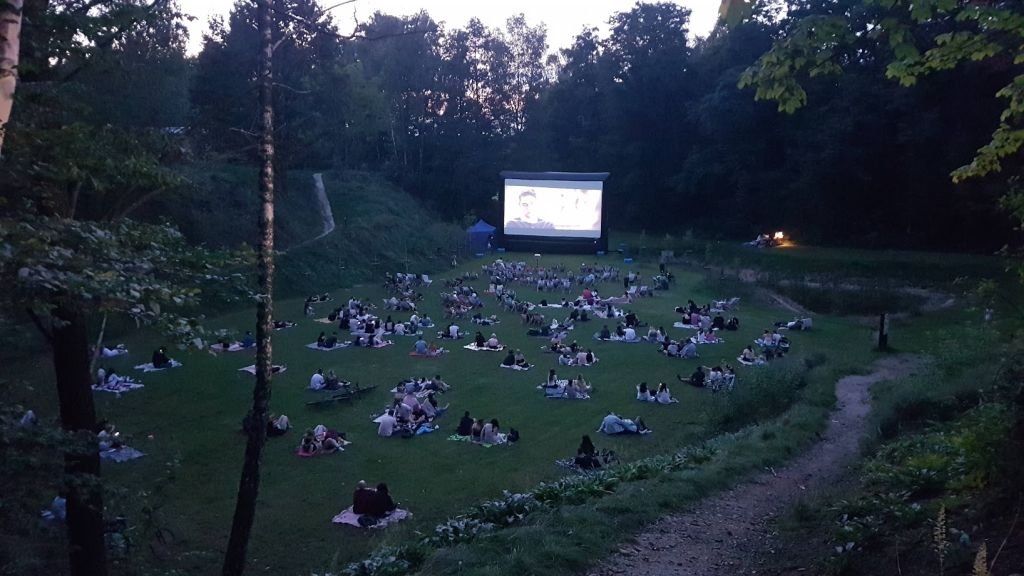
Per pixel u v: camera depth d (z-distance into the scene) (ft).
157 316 18.80
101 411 66.28
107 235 19.47
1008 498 19.17
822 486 32.68
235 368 82.48
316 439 57.21
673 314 121.29
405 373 82.69
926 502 22.24
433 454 57.11
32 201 25.36
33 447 21.12
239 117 40.70
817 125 178.29
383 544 29.09
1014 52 23.82
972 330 61.67
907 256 157.38
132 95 37.96
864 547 19.92
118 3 27.63
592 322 113.60
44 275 16.33
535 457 56.29
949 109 154.81
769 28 189.47
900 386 57.72
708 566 22.20
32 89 25.82
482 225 192.54
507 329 107.65
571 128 258.57
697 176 211.82
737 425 61.31
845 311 138.00
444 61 227.20
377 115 197.16
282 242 147.23
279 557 39.24
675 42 227.40
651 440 60.64
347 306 118.83
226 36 85.71
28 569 27.94
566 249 187.21
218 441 59.26
